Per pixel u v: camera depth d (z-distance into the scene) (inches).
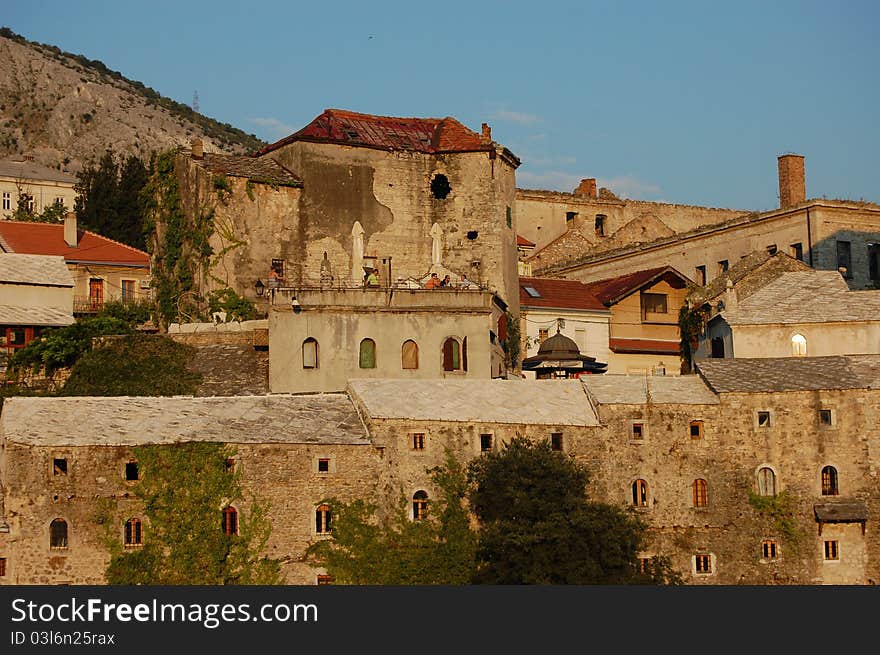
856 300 3171.8
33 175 6063.0
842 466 2819.9
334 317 2928.2
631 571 2509.8
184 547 2415.1
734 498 2792.8
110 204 4485.7
